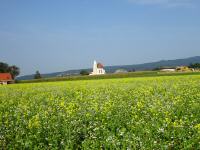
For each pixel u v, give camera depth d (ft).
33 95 94.27
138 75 225.35
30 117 53.11
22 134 39.99
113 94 81.25
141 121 40.68
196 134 33.60
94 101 67.05
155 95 71.20
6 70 500.74
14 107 67.21
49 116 51.55
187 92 75.77
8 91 116.47
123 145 32.01
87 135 37.83
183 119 42.75
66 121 43.65
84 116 47.42
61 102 65.92
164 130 35.73
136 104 59.47
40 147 35.37
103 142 33.81
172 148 31.89
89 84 135.23
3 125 45.34
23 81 275.80
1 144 37.37
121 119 43.39
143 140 32.73
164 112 45.55
